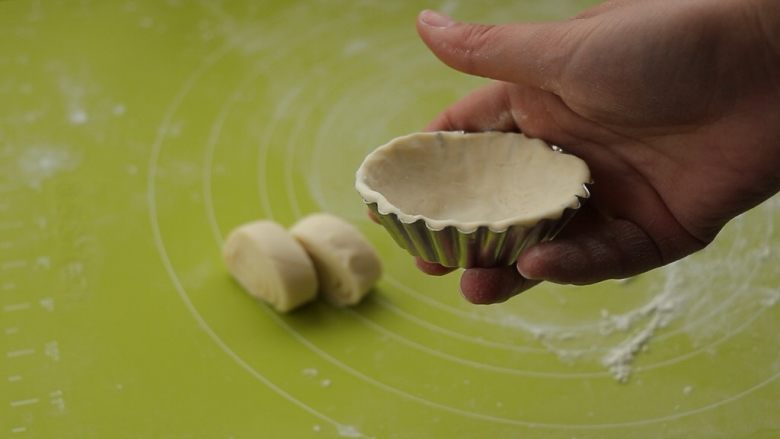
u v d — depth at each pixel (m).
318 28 0.63
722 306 0.48
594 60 0.39
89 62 0.60
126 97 0.58
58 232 0.50
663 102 0.39
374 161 0.39
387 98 0.58
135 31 0.62
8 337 0.46
